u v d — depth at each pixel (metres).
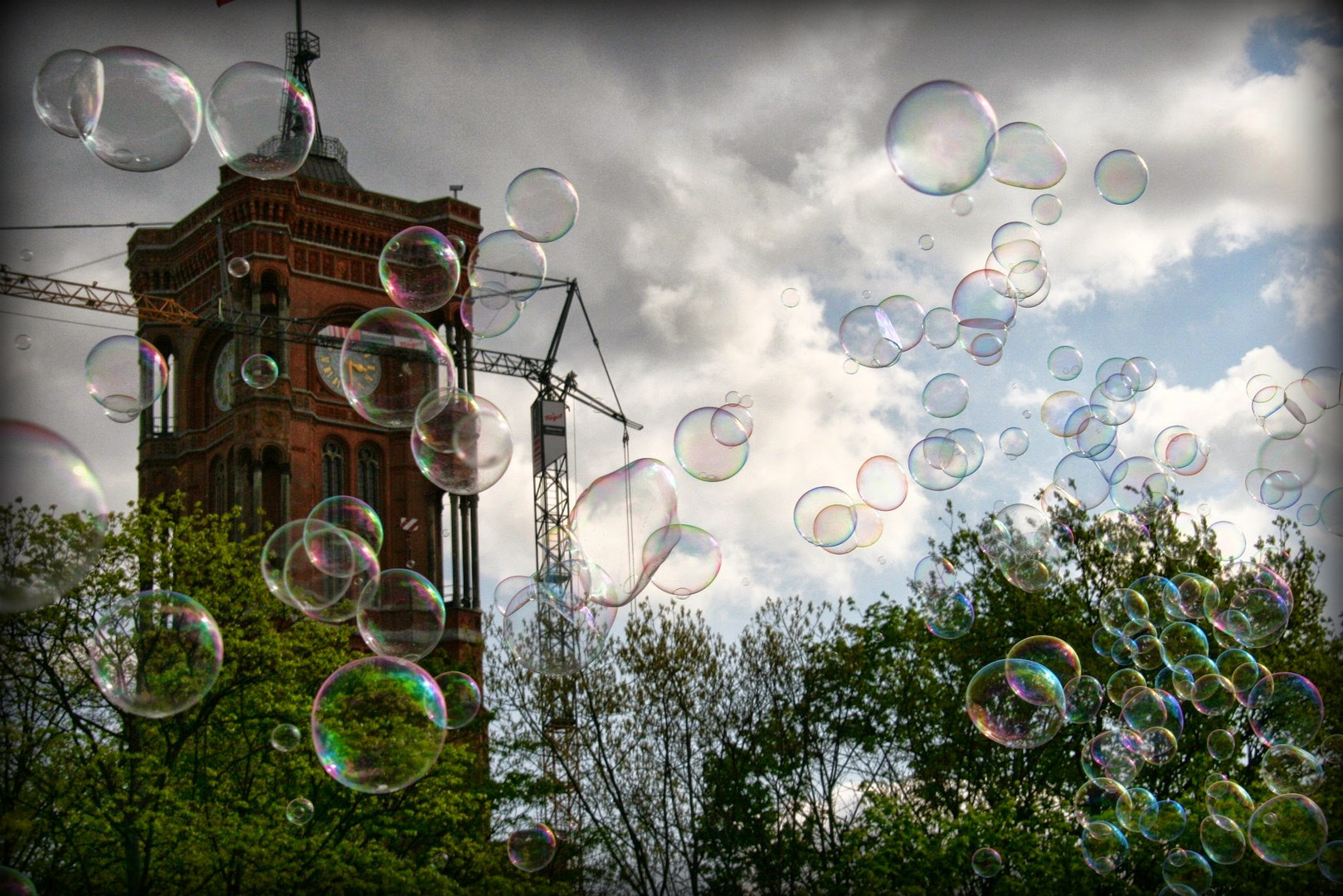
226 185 64.06
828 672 33.97
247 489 60.53
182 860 24.84
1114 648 25.92
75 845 24.52
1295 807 18.78
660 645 35.41
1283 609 20.61
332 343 63.09
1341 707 31.31
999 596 34.00
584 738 35.00
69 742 25.55
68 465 11.63
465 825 33.66
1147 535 31.80
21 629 26.19
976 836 26.83
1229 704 21.55
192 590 29.12
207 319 64.06
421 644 19.64
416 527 64.00
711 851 32.78
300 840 25.64
